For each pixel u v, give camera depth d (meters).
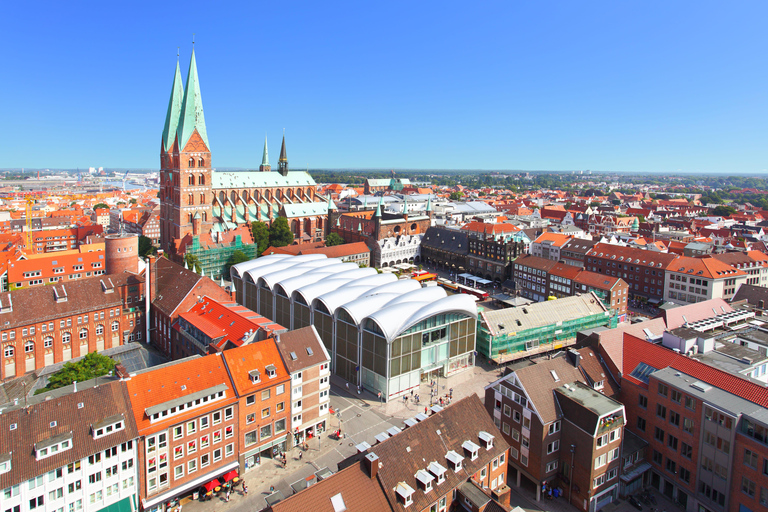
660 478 65.31
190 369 66.56
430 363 96.06
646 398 67.25
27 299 98.25
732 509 55.97
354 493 47.72
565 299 117.94
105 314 106.81
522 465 65.94
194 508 61.06
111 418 57.28
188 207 192.25
